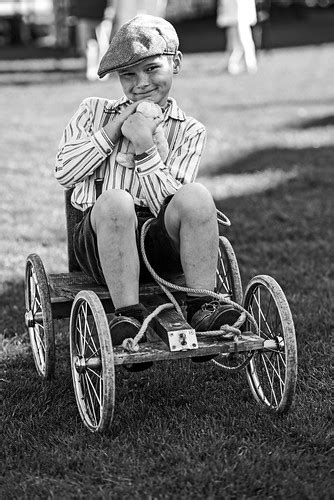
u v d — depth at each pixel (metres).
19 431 3.66
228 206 8.02
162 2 16.80
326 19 36.06
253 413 3.77
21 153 10.88
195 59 23.39
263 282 3.68
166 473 3.26
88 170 3.90
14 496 3.13
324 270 6.19
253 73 19.50
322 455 3.38
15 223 7.64
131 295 3.63
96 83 17.89
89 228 3.74
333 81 17.88
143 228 3.76
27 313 4.29
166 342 3.47
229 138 11.53
